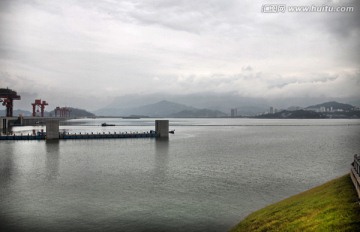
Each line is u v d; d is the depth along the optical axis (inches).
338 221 880.9
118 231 1120.8
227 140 4953.3
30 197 1529.3
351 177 1261.1
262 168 2304.4
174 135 6245.1
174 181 1867.6
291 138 5433.1
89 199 1496.1
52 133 4665.4
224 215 1277.1
